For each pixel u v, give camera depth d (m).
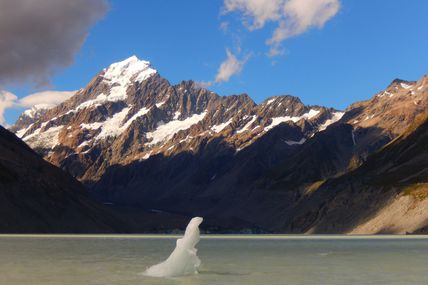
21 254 75.81
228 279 44.22
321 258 72.06
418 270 53.41
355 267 57.12
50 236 178.38
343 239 161.00
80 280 42.59
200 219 48.19
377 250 93.31
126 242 132.12
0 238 152.62
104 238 168.62
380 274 49.19
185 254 47.09
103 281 41.94
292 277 46.31
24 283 41.00
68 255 74.12
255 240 166.50
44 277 44.91
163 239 166.88
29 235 189.38
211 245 122.31
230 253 85.75
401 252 86.62
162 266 47.03
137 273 47.75
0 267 54.28
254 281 43.16
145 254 78.25
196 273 47.75
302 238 186.12
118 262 61.41
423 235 187.50
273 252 88.62
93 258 68.19
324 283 42.06
